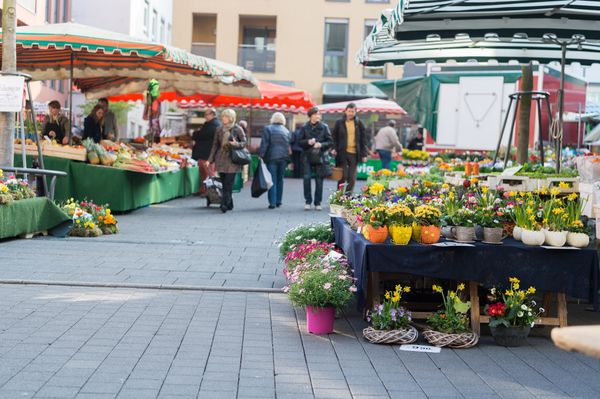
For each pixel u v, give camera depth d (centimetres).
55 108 1747
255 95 2211
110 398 498
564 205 759
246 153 1662
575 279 689
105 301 782
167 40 4219
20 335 642
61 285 849
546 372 596
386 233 692
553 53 1302
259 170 1736
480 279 688
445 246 682
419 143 2900
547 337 712
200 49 4506
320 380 556
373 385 548
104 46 1409
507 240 720
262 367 583
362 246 689
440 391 540
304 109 2714
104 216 1259
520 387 555
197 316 736
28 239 1154
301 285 692
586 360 633
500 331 672
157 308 762
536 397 532
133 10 3198
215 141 1675
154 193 1758
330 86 4456
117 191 1512
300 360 607
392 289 802
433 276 682
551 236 693
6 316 704
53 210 1205
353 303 826
